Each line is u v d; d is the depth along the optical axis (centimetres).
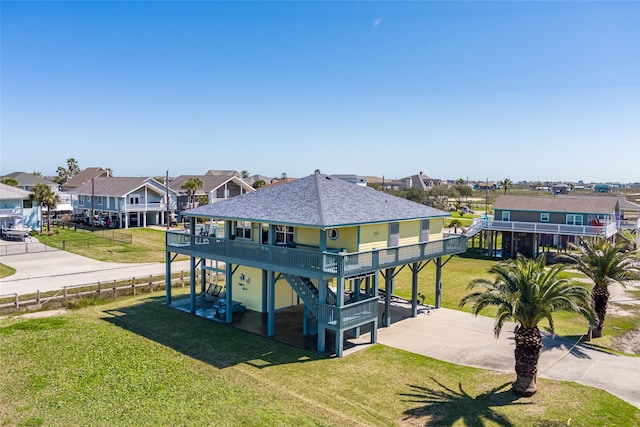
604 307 2239
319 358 1933
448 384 1691
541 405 1520
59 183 11112
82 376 1703
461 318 2556
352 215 2231
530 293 1538
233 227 2689
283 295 2686
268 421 1384
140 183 6406
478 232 4988
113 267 3753
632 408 1503
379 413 1468
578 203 4772
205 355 1948
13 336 2123
